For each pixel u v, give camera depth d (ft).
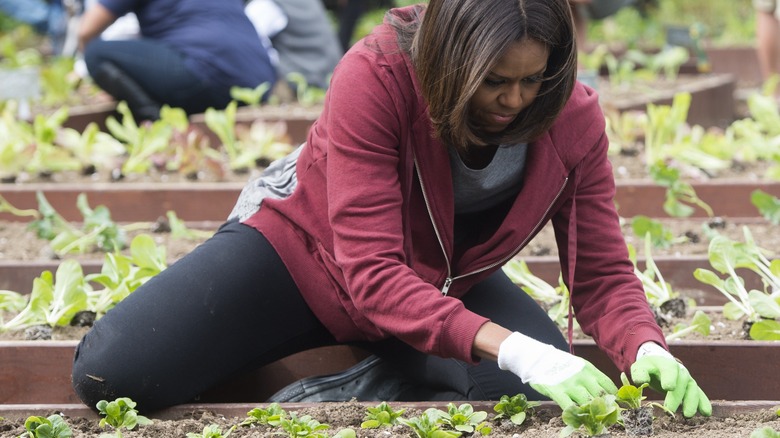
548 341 14.62
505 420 13.12
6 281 19.93
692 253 20.88
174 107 32.91
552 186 13.30
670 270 19.92
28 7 49.88
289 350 14.98
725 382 15.49
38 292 17.12
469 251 13.71
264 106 34.71
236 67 33.32
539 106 12.19
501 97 11.74
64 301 17.22
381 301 12.58
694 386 12.56
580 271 14.14
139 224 23.50
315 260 14.17
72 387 15.84
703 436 12.26
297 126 31.35
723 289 17.13
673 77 41.22
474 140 12.12
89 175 26.96
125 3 32.73
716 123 37.88
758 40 40.09
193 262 14.47
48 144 27.73
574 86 12.46
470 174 13.12
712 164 26.86
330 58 37.52
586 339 16.90
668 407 12.21
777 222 21.83
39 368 15.83
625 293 13.79
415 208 13.44
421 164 12.94
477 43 11.25
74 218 24.17
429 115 12.16
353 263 12.69
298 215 14.07
